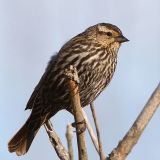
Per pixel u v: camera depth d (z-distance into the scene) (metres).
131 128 6.25
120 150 6.22
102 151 6.56
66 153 7.08
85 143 6.08
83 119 6.33
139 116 6.26
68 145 6.00
